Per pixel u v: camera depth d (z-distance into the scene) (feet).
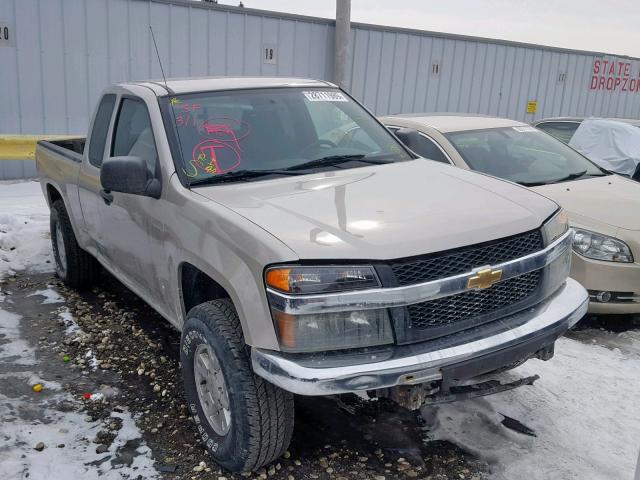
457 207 10.63
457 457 11.03
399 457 11.03
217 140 12.51
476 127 20.92
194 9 35.04
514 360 9.77
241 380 9.52
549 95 51.98
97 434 11.50
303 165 12.65
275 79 15.10
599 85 55.06
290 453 11.10
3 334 15.70
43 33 31.89
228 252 9.62
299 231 9.35
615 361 14.65
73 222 17.67
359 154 13.61
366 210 10.25
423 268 9.18
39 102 32.58
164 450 11.13
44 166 19.90
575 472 10.60
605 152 28.91
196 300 11.90
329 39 39.81
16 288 19.17
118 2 33.09
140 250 13.10
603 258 15.76
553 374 13.91
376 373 8.68
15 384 13.25
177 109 12.92
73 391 13.07
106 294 18.78
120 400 12.79
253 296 9.06
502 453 11.13
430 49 43.83
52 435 11.37
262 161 12.49
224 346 9.67
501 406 12.61
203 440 10.87
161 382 13.53
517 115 50.34
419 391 9.30
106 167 11.57
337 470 10.64
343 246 9.00
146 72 34.71
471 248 9.62
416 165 13.50
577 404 12.71
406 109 44.19
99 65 33.50
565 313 10.48
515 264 9.98
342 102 15.16
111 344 15.35
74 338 15.65
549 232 10.86
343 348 8.91
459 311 9.61
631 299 15.98
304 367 8.62
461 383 9.75
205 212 10.44
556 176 19.33
